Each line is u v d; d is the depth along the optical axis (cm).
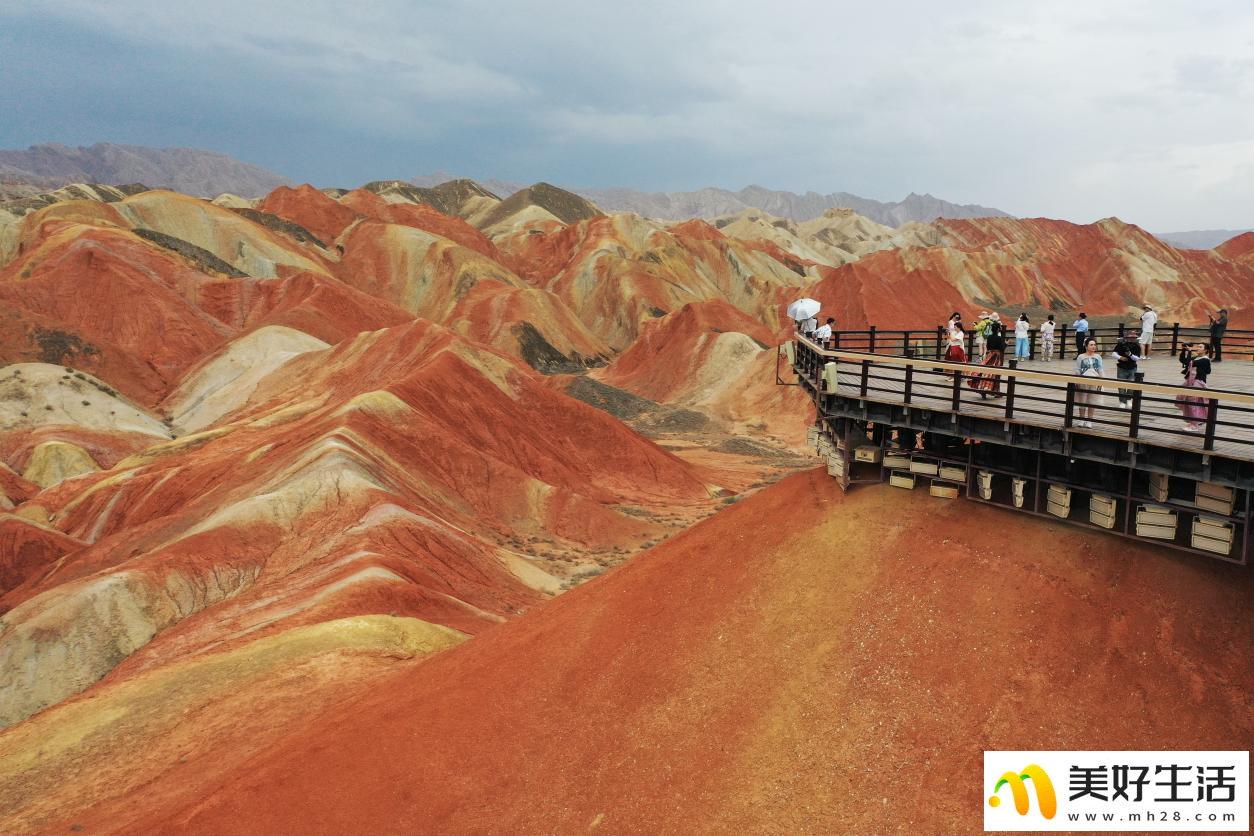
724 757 1244
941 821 1032
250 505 4362
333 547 4047
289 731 1973
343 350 8344
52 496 5938
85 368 8800
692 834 1159
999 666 1151
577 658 1595
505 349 12756
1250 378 2058
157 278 10975
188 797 1684
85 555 4612
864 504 1535
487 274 15362
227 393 8519
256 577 3975
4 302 8975
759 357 9962
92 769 2141
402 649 2711
